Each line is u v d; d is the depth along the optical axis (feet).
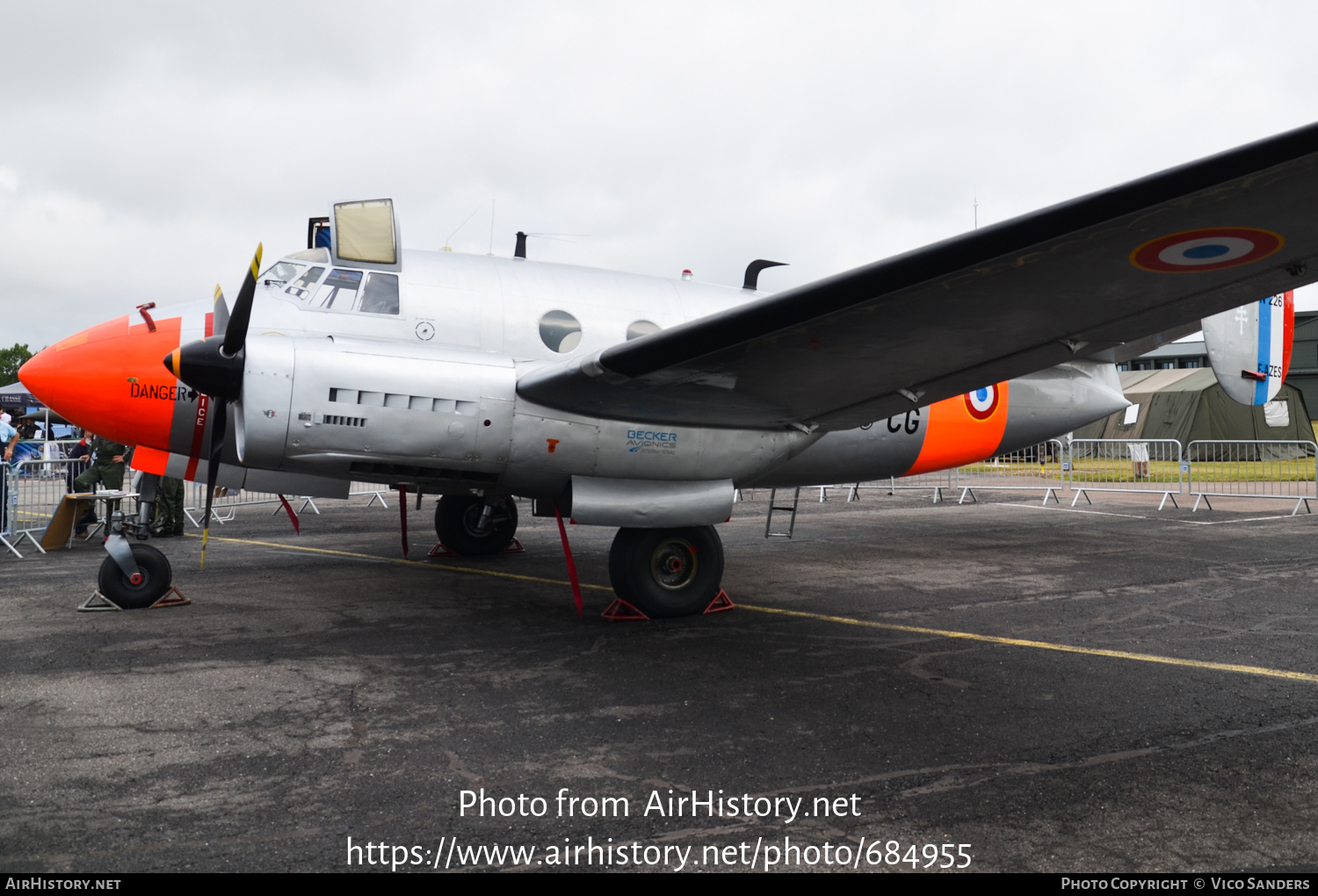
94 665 14.74
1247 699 13.05
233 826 8.80
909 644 16.52
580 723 12.02
